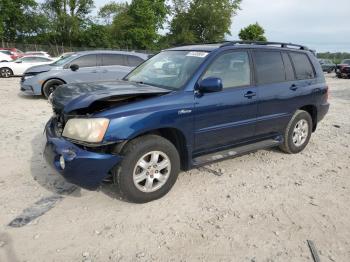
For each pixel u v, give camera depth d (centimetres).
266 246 324
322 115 618
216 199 412
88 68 1058
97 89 398
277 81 522
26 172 470
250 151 493
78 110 362
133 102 375
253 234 343
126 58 1109
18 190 418
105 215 369
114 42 5709
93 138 349
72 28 5616
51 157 378
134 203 394
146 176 387
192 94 412
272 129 527
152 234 338
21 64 1950
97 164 354
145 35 5603
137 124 364
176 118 394
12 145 582
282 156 572
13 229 338
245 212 384
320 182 472
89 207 384
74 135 360
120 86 420
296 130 573
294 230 352
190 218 369
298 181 472
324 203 411
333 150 620
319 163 547
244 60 482
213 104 429
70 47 5256
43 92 1046
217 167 511
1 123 736
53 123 423
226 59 457
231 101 448
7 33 5303
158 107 381
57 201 395
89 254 306
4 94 1185
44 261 296
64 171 358
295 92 544
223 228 352
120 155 368
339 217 379
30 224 348
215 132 442
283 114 535
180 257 306
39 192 414
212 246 322
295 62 563
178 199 408
